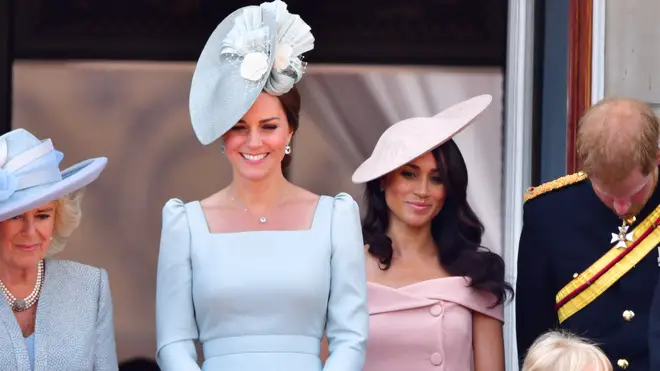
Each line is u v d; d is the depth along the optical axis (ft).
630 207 53.98
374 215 61.87
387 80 81.92
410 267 61.11
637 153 50.96
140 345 82.28
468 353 60.03
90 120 83.05
